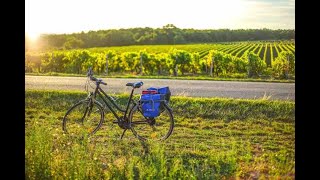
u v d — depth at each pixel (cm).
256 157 615
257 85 1350
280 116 889
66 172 507
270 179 528
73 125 733
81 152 525
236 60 2066
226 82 1442
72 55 2125
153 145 654
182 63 2131
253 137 761
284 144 714
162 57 2152
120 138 702
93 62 2117
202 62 2123
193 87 1276
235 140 737
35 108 963
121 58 2155
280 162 564
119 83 1372
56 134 661
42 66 2123
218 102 945
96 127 728
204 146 685
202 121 869
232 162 545
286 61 1956
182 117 881
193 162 580
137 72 2150
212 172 529
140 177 495
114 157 605
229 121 876
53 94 1040
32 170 509
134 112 709
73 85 1298
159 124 826
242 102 942
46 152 525
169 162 602
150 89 715
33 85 1255
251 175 549
